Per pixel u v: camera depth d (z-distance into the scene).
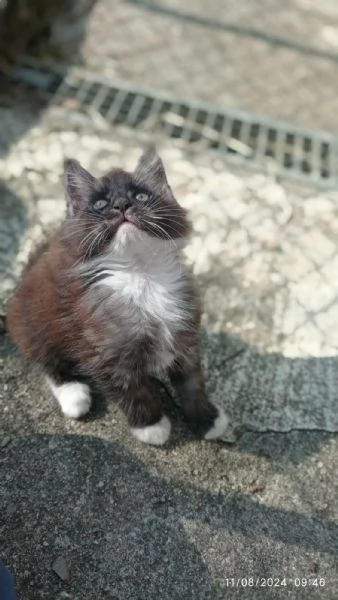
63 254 0.38
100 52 0.72
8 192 0.54
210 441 0.41
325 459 0.41
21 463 0.39
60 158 0.58
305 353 0.46
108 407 0.42
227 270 0.51
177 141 0.62
